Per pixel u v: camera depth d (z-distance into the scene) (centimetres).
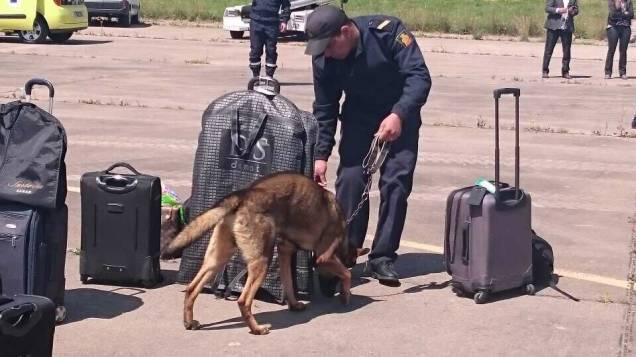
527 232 612
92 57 2045
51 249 536
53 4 2316
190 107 1405
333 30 597
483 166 1044
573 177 998
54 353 509
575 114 1426
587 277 661
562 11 1859
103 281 625
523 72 1984
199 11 3250
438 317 576
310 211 560
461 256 603
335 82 624
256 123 596
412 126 628
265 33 1536
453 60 2200
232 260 599
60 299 552
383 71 613
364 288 634
